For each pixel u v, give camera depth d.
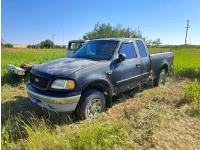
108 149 3.59
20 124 4.38
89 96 4.80
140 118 5.02
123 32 45.28
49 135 3.69
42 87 4.78
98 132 3.88
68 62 5.30
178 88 7.86
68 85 4.52
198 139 4.22
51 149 3.49
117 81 5.55
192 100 6.12
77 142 3.63
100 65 5.13
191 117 5.24
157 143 3.98
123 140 3.98
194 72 10.52
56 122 4.77
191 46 55.34
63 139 3.75
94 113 4.97
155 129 4.48
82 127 4.11
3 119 4.85
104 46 5.89
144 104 6.07
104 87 5.24
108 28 45.88
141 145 3.95
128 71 5.90
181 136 4.28
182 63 12.98
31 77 5.19
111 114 5.22
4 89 7.49
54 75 4.64
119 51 5.76
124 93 6.93
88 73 4.81
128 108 5.68
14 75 8.29
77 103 4.61
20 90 7.46
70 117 4.93
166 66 8.11
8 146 3.58
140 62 6.41
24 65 8.46
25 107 5.71
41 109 5.43
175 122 4.90
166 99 6.47
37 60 14.99
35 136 3.63
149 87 7.85
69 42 12.45
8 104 5.91
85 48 6.22
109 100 5.43
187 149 3.88
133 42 6.40
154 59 7.24
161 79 8.03
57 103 4.48
